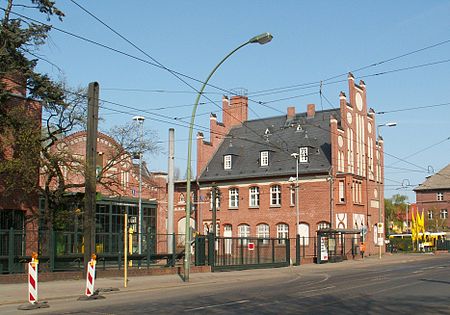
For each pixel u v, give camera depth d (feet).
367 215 194.08
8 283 79.36
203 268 112.27
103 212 137.18
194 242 114.93
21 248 87.20
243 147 213.25
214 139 217.97
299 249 146.00
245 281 93.66
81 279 88.89
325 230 154.40
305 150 192.13
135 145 117.19
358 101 198.59
